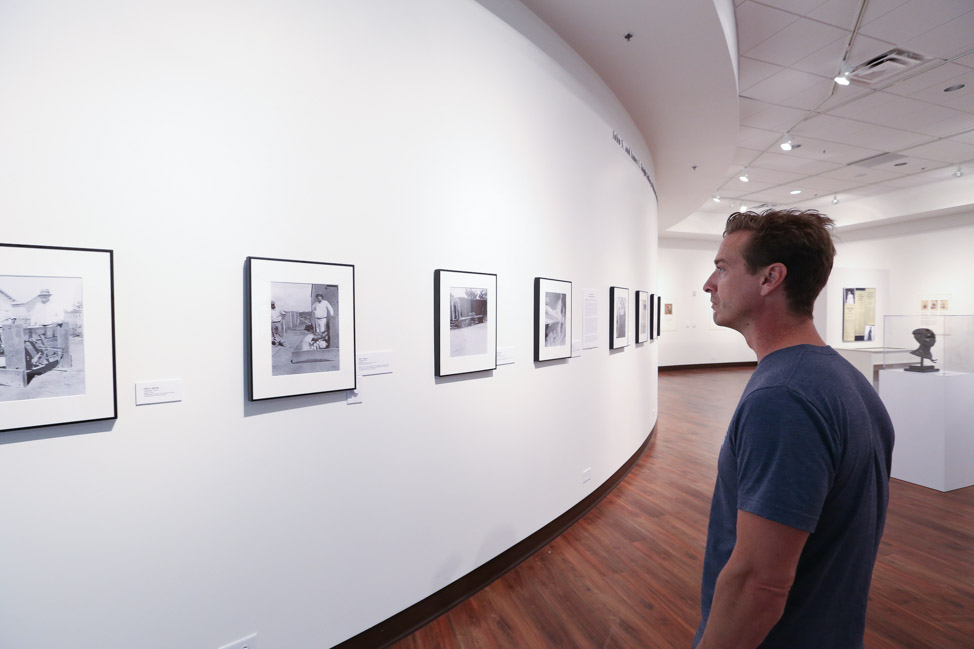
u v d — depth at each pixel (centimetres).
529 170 329
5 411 148
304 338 209
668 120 532
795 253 100
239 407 194
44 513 156
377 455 240
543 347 340
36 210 152
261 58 197
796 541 82
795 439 84
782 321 104
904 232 1152
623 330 485
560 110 362
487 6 292
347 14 223
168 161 176
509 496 317
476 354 286
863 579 92
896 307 1170
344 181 223
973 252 1034
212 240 186
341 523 227
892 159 841
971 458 470
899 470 491
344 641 228
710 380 1160
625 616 267
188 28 179
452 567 277
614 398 466
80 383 159
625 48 380
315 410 217
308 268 209
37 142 152
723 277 113
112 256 164
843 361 100
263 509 202
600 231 430
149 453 174
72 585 161
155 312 174
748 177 955
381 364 240
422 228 257
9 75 148
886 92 585
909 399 482
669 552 340
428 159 259
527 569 318
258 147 197
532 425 337
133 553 171
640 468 527
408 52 248
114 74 164
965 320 467
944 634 252
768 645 93
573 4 326
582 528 379
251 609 198
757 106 625
